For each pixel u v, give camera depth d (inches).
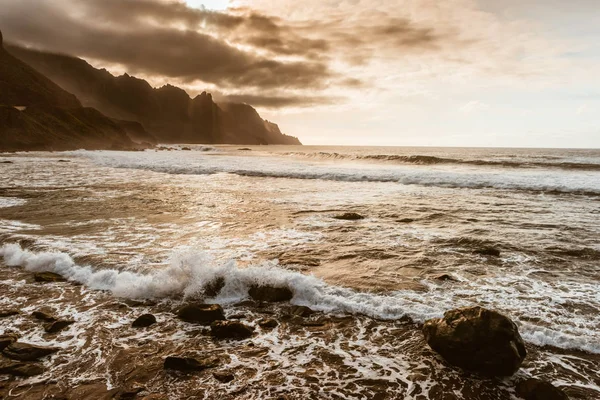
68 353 181.2
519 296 246.5
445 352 173.6
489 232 421.4
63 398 146.9
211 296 249.3
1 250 337.4
